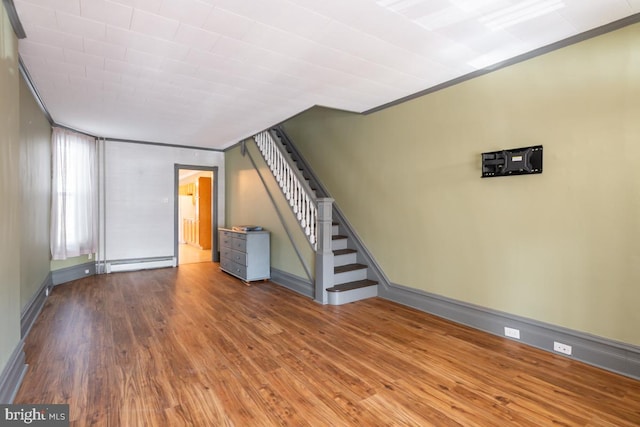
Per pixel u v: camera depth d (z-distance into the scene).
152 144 6.47
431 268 3.73
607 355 2.48
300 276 4.76
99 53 2.68
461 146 3.37
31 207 3.59
